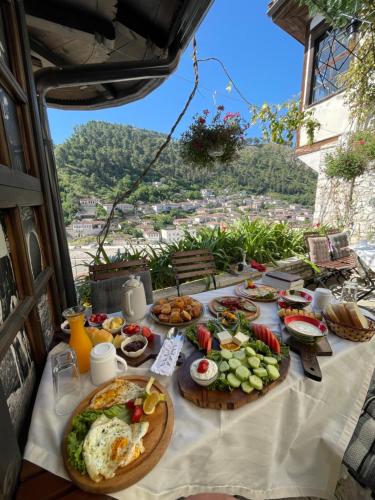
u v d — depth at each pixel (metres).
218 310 1.20
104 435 0.55
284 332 1.01
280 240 3.34
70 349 0.77
